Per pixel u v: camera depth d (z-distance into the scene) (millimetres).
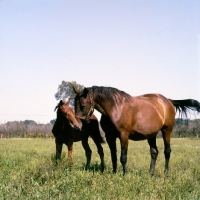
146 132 11367
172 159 16656
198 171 11492
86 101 10773
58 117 12500
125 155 10906
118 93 11031
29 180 9180
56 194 8195
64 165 10742
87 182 9203
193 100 13227
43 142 38281
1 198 7566
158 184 9297
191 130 58938
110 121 10844
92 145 32406
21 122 67375
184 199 7934
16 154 18766
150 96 12469
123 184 9070
